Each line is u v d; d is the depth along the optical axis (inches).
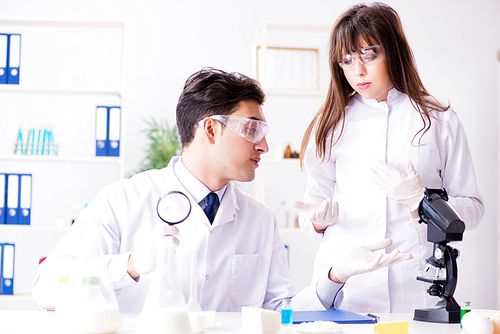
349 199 68.1
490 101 167.5
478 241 163.5
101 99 154.8
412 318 50.5
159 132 154.6
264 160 137.9
